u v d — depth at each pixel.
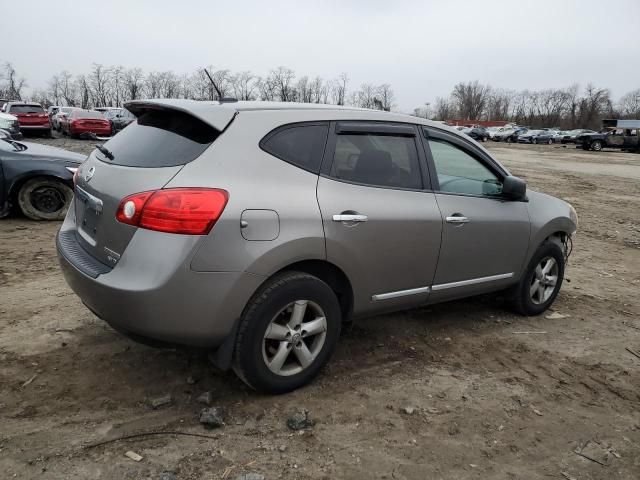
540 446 2.85
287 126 3.09
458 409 3.16
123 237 2.77
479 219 3.96
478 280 4.11
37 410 2.89
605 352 4.10
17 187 7.27
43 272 5.19
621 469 2.71
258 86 68.25
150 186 2.72
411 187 3.60
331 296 3.17
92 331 3.86
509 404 3.25
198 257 2.66
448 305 4.88
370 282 3.39
